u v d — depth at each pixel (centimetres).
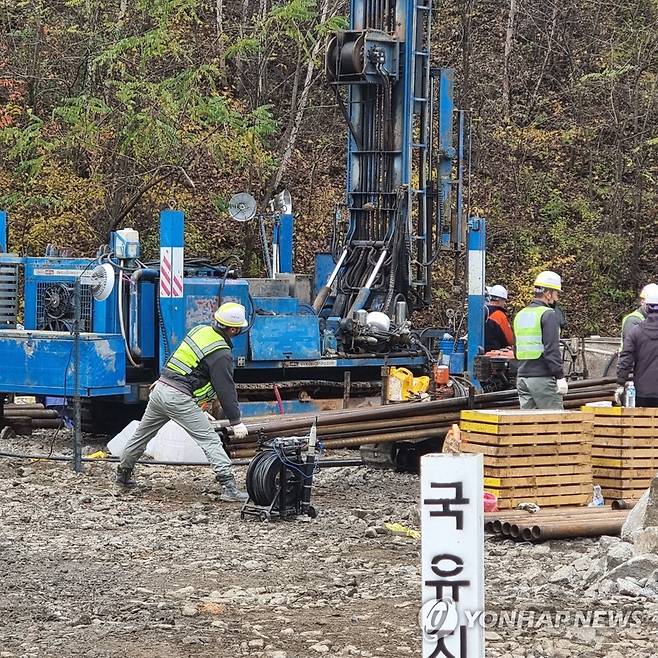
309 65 3219
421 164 2112
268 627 888
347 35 2062
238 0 3650
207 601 966
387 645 841
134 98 2967
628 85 3888
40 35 3184
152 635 863
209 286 1881
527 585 1041
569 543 1222
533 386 1534
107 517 1338
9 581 1027
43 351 1784
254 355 1916
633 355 1486
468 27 3800
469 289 2070
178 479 1600
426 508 594
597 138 3956
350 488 1623
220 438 1538
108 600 969
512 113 4041
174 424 1656
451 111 2145
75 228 3023
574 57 4103
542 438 1334
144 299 1852
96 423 1994
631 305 3625
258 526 1312
